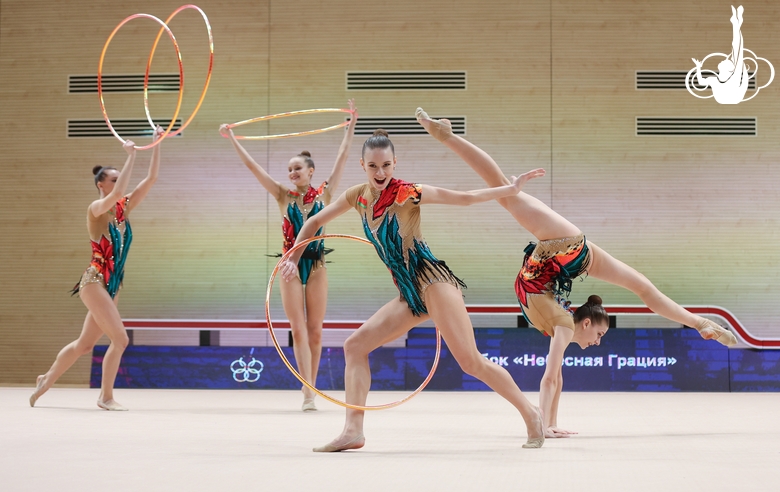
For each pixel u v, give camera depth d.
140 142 13.42
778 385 11.08
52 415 7.12
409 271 4.52
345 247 13.29
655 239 13.00
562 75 13.16
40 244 13.36
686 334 11.21
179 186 13.39
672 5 13.14
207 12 13.46
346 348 4.73
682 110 13.09
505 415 7.38
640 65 13.14
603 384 11.16
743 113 13.05
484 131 13.20
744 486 3.42
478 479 3.56
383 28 13.35
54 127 13.49
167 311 13.29
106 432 5.66
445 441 5.20
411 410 7.97
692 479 3.60
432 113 13.28
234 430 5.88
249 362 11.62
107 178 8.03
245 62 13.42
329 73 13.35
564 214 13.06
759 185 12.98
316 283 8.38
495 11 13.26
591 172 13.09
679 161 13.05
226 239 13.31
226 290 13.28
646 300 6.26
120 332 7.82
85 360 13.23
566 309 5.94
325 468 3.88
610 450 4.68
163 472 3.74
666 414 7.45
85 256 13.31
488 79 13.24
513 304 12.98
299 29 13.41
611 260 6.09
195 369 11.67
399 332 4.69
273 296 13.21
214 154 13.39
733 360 11.16
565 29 13.20
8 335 13.33
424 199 4.49
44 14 13.62
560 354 5.62
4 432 5.64
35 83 13.55
